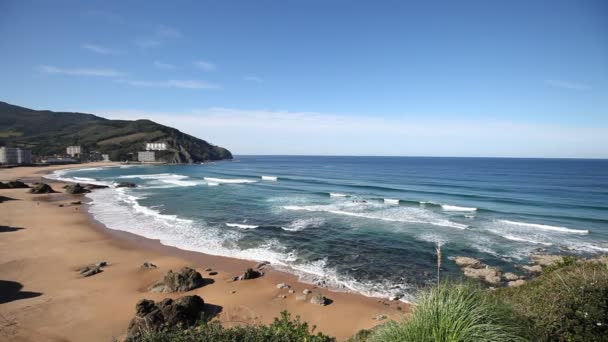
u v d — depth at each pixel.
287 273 16.12
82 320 11.24
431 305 4.59
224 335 5.16
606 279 5.48
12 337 9.98
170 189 47.47
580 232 23.78
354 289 14.43
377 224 26.09
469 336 3.97
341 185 54.44
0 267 15.88
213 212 30.59
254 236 22.45
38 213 28.50
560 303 5.28
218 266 16.94
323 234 23.08
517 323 4.47
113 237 21.77
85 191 43.28
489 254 19.05
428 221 27.17
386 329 4.83
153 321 10.45
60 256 17.81
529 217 28.94
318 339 5.64
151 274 15.75
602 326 4.52
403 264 17.44
